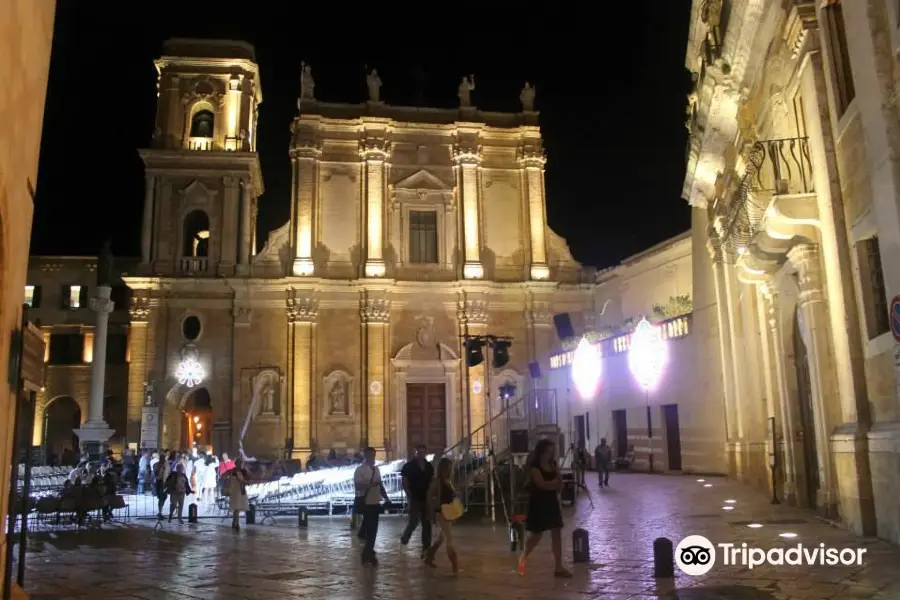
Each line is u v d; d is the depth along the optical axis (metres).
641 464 32.62
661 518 16.61
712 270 27.36
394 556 13.51
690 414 29.25
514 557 12.94
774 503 18.34
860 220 12.48
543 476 10.98
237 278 36.50
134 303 36.03
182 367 35.69
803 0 13.81
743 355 23.89
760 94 18.11
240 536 17.27
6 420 7.62
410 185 39.53
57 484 27.50
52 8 9.28
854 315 12.99
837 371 13.66
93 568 13.15
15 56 6.98
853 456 12.69
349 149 39.44
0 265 6.85
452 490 11.92
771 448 19.33
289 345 36.69
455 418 37.56
